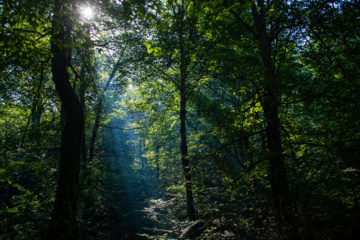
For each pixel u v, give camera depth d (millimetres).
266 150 8062
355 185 6059
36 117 16266
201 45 11867
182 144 12367
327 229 4699
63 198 5840
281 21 8797
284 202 6449
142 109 15539
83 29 6488
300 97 7777
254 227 6387
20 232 9141
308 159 7855
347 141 6719
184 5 12328
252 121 9703
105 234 12391
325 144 7586
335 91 7699
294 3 8508
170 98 15297
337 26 7895
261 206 7387
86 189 12305
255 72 8523
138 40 12352
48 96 9211
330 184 6555
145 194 18625
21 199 9680
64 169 6117
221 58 9039
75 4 6016
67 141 6359
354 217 4688
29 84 9203
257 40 10352
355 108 6898
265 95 8336
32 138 8938
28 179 13312
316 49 8969
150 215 13766
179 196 12508
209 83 12234
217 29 10672
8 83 9273
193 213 10617
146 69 13305
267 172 8477
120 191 17250
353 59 7781
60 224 5578
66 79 6754
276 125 8320
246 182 8828
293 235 5102
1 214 9875
